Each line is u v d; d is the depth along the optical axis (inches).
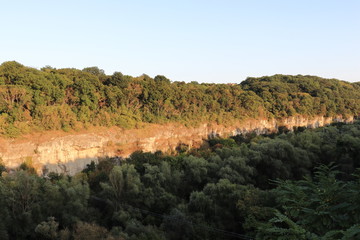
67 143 2458.2
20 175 1339.8
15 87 2282.2
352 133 2369.6
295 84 6747.1
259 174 1870.1
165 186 1664.6
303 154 1957.4
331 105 5831.7
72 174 2440.9
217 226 1334.9
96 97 2881.4
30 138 2283.5
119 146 2874.0
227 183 1504.7
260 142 2422.5
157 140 3309.5
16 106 2348.7
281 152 1873.8
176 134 3563.0
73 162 2495.1
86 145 2581.2
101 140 2719.0
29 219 1240.8
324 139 2367.1
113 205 1510.8
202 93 4170.8
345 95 6717.5
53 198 1349.7
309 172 1872.5
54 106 2581.2
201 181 1766.7
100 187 1755.7
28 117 2385.6
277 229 568.1
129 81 3309.5
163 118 3523.6
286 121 5132.9
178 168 1873.8
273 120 5059.1
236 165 1754.4
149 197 1526.8
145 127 3233.3
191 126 3801.7
